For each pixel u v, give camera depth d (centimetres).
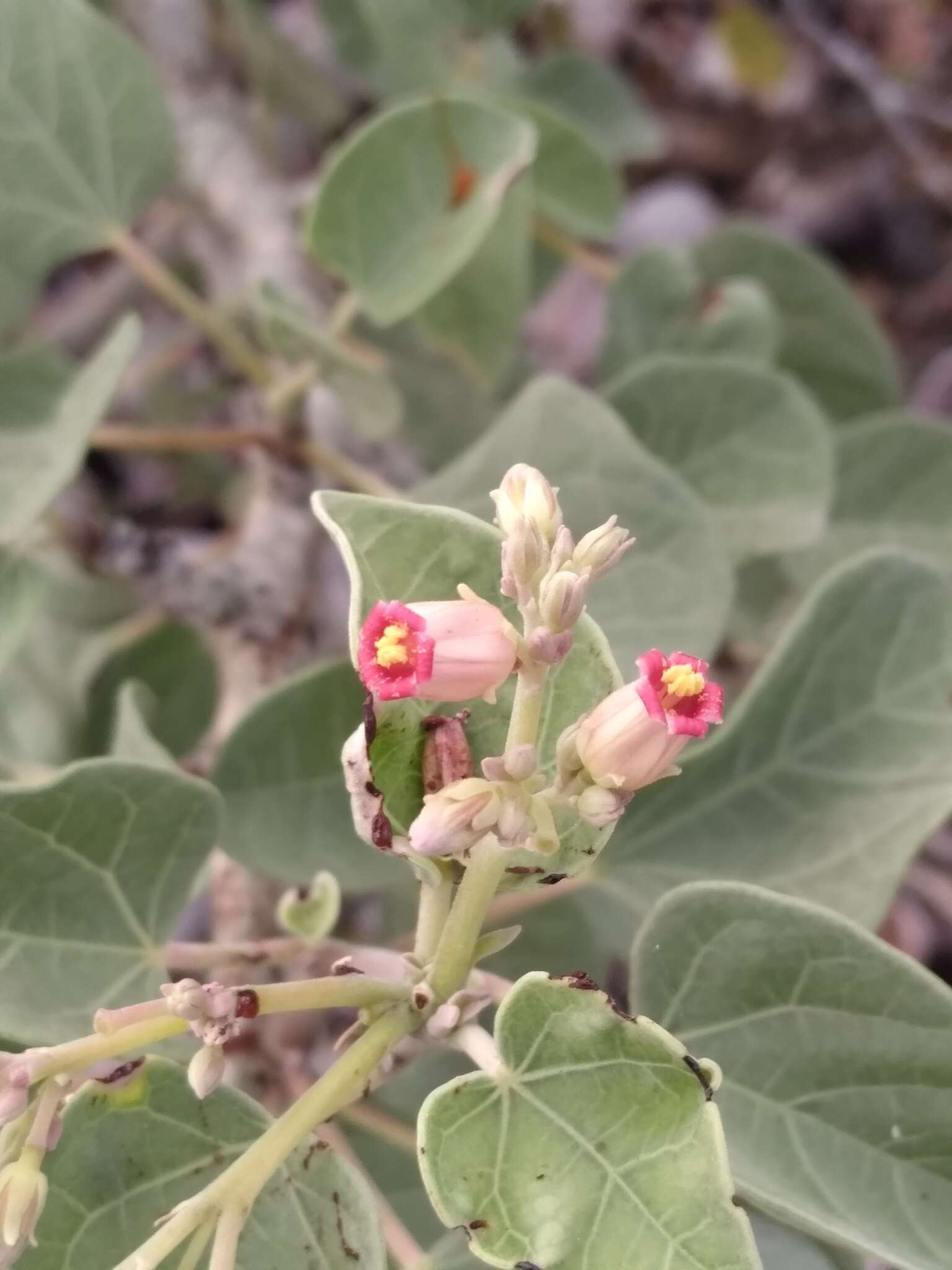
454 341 22
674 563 17
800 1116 13
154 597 22
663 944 13
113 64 19
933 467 22
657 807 16
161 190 20
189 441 21
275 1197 12
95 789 14
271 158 30
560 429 17
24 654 22
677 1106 11
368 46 28
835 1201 13
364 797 12
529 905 16
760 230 27
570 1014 11
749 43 38
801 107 40
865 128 40
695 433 20
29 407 18
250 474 29
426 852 11
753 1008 13
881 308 39
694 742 16
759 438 20
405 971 12
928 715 15
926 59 39
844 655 16
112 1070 12
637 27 41
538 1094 11
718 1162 11
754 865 15
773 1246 14
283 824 17
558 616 11
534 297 28
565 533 11
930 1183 13
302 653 23
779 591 23
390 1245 14
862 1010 13
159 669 22
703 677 11
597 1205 11
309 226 19
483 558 12
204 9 30
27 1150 11
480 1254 11
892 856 15
